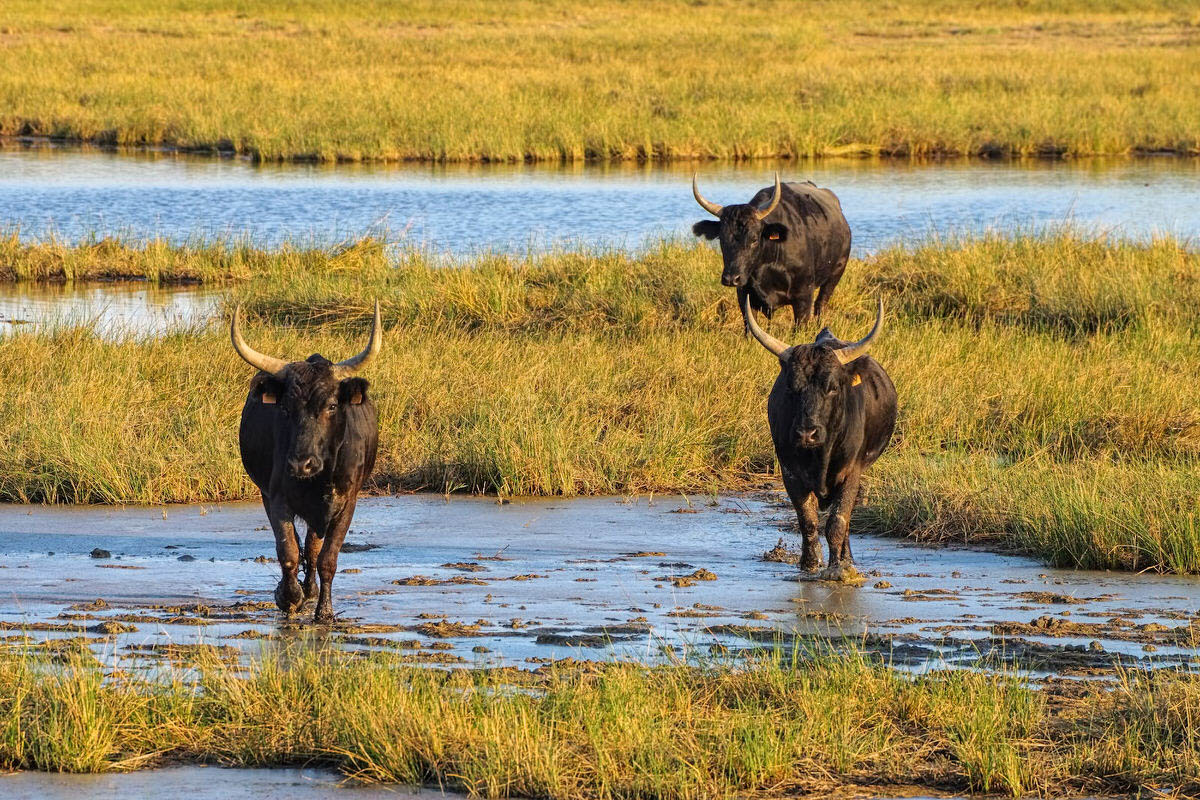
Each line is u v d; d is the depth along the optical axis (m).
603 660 29.30
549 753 23.67
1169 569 37.59
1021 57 181.62
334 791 23.31
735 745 24.17
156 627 31.83
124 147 133.12
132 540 39.94
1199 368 57.09
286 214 97.94
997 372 55.47
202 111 138.00
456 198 104.75
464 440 47.41
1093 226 90.50
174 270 82.12
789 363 35.75
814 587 35.97
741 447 49.12
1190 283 68.81
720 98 144.12
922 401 51.69
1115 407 50.97
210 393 52.47
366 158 125.56
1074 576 37.25
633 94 145.12
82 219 95.94
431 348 58.84
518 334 63.69
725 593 35.28
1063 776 24.02
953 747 24.98
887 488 43.78
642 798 22.98
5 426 47.38
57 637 30.73
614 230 91.38
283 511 32.50
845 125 132.62
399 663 28.17
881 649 30.39
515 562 38.25
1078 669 29.06
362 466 32.81
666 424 49.19
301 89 147.62
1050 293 67.56
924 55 184.88
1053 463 45.97
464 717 24.95
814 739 24.94
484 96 142.75
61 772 24.00
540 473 46.03
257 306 69.56
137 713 25.39
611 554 39.22
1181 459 47.00
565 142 127.69
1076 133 132.00
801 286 62.75
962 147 131.75
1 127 138.50
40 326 63.62
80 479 44.28
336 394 31.09
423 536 40.84
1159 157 130.38
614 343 61.75
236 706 25.70
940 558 39.34
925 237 84.88
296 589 32.78
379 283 71.38
